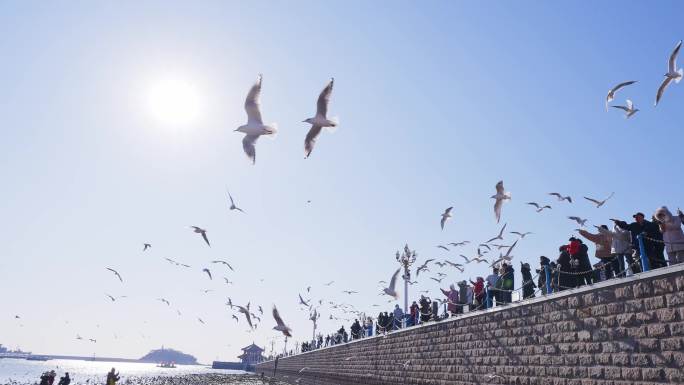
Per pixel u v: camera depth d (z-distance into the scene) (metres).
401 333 27.20
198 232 13.81
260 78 9.66
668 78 9.86
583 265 14.12
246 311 16.67
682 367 10.22
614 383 11.91
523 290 16.78
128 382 67.25
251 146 9.34
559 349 14.05
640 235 11.88
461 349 19.81
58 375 99.12
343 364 38.78
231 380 75.94
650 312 11.21
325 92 9.15
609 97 11.79
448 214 14.41
